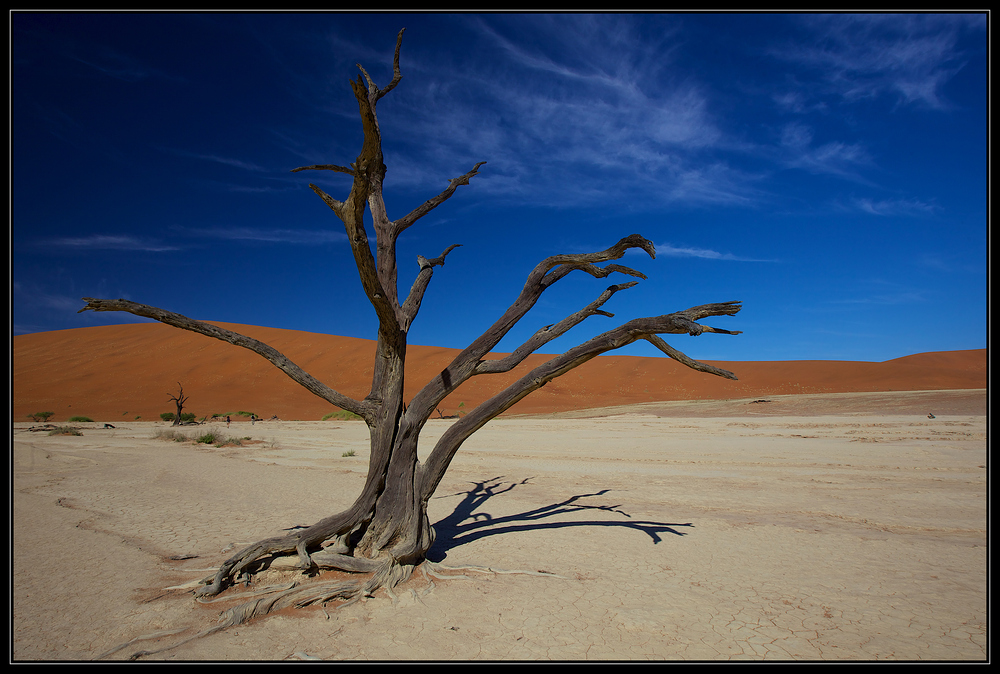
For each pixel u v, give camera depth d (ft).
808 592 16.89
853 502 30.04
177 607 15.61
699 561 20.31
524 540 23.82
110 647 13.07
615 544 22.91
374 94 18.13
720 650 12.90
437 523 28.02
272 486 39.52
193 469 48.44
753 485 36.11
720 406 122.52
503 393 19.06
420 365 227.40
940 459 43.96
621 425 95.20
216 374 228.84
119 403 188.85
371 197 19.80
